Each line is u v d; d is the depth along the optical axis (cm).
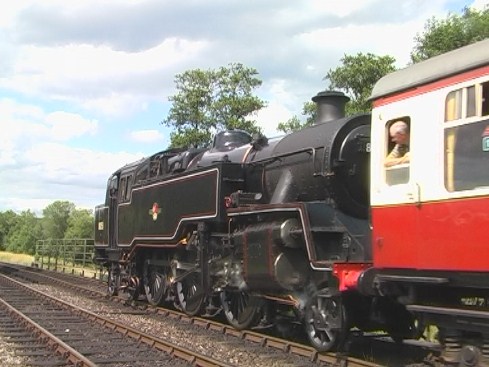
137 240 1477
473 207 546
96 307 1446
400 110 647
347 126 884
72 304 1391
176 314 1273
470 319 557
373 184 677
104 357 834
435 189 591
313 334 851
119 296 1692
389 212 650
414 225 616
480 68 552
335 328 795
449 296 618
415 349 859
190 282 1248
